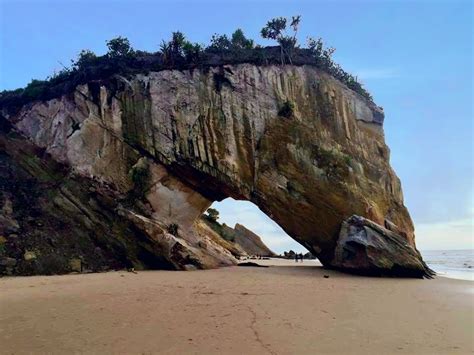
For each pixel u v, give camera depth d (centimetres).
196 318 1148
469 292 1855
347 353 853
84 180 2889
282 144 3128
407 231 3259
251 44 3538
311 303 1441
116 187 2938
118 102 3119
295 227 3019
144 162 3025
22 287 1734
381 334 1010
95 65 3256
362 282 2253
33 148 3078
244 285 1903
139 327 1044
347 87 3584
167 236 2723
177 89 3175
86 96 3120
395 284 2189
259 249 6419
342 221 2928
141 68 3259
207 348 873
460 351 877
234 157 3083
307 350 868
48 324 1073
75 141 3009
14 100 3247
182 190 3130
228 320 1126
